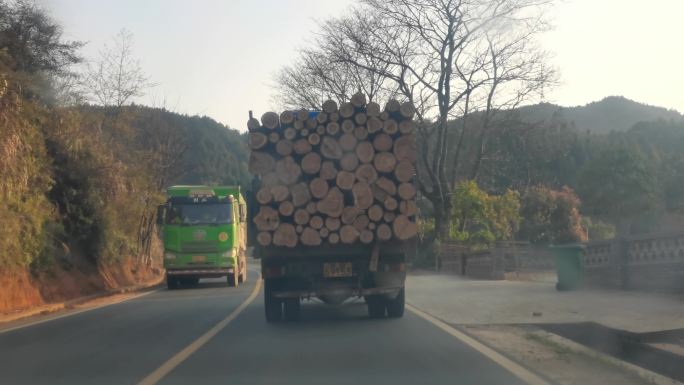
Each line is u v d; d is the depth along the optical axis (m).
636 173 41.06
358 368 9.40
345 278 13.88
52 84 26.38
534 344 11.42
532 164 52.94
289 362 9.90
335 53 38.03
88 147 28.52
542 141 52.09
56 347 11.73
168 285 28.48
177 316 16.42
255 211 14.12
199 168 73.94
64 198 26.77
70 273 25.69
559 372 9.18
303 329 13.34
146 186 35.44
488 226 37.62
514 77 37.06
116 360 10.32
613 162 41.78
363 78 39.81
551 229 43.75
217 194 28.97
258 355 10.49
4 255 20.17
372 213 13.64
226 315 16.27
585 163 48.72
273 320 14.48
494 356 10.19
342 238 13.59
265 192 13.56
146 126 41.81
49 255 23.52
